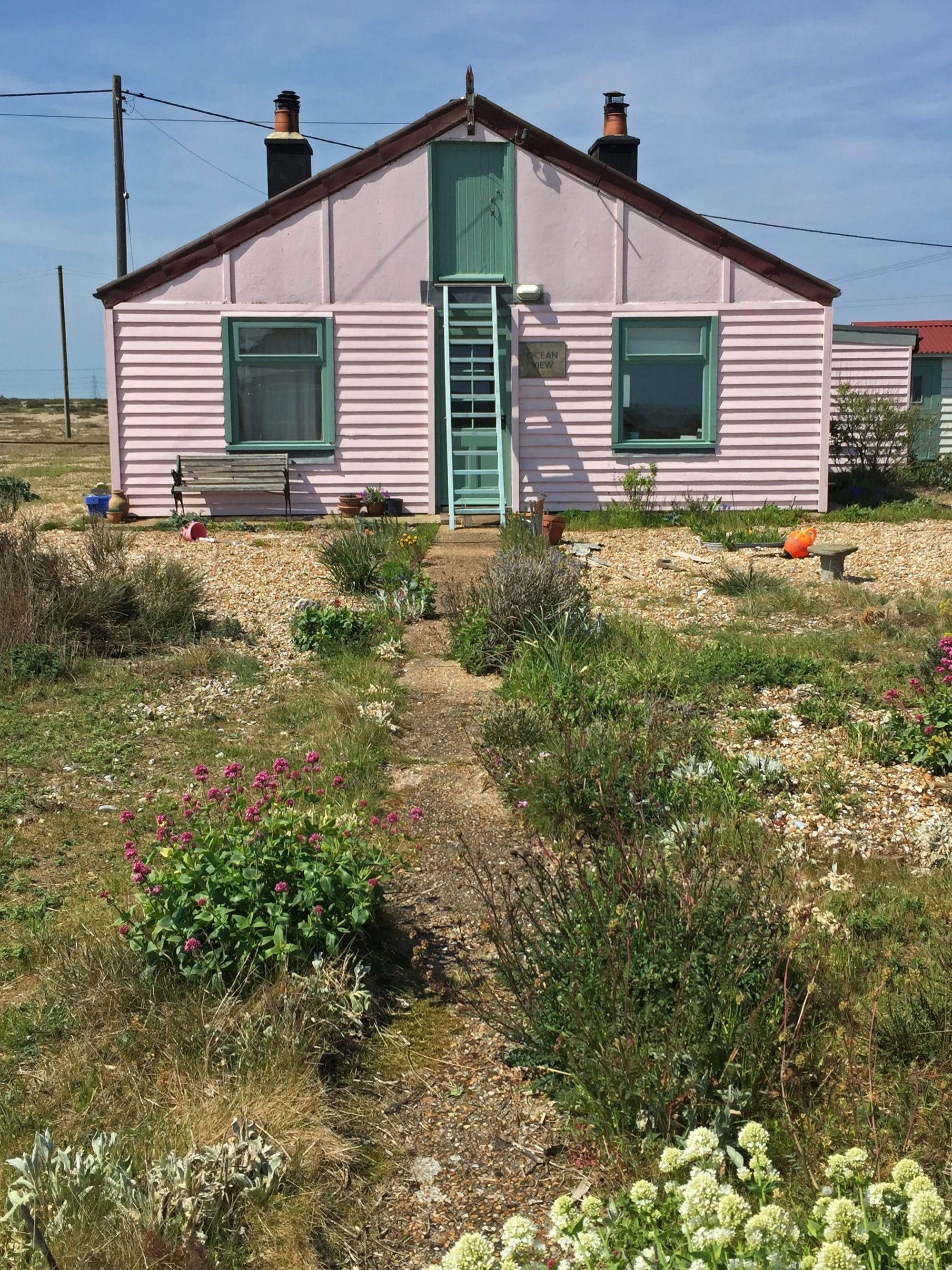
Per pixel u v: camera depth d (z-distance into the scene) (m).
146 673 8.26
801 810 5.77
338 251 16.06
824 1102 3.42
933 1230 2.24
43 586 8.91
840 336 22.31
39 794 5.96
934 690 6.89
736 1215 2.31
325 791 5.94
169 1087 3.54
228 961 3.99
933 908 4.70
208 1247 2.93
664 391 16.86
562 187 16.19
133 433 16.12
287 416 16.44
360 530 12.46
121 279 15.74
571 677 7.48
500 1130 3.52
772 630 9.52
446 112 15.85
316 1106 3.51
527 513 14.77
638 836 4.75
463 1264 2.32
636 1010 3.51
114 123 24.25
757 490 17.03
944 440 27.30
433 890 5.04
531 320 16.44
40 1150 3.12
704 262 16.50
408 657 9.02
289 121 19.25
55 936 4.41
